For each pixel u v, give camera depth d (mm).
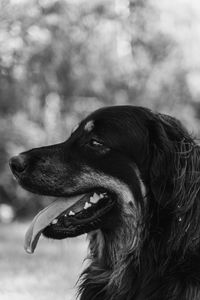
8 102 15703
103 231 4680
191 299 4219
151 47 16797
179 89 18109
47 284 8523
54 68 14742
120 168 4555
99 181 4605
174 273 4355
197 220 4387
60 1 13781
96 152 4613
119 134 4559
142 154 4543
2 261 10828
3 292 7969
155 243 4434
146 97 17469
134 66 17203
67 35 14438
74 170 4648
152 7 15883
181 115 18172
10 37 12539
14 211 19719
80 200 4730
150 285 4379
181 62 17781
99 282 4621
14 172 4727
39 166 4668
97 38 15750
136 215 4516
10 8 12359
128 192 4547
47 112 17219
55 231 4605
